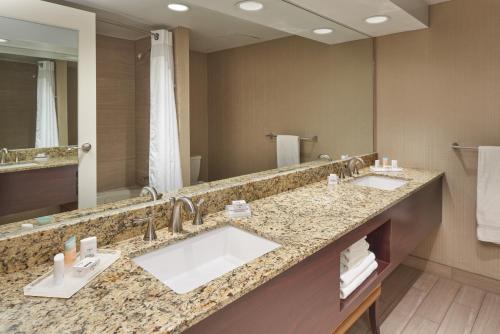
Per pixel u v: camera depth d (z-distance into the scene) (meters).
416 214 2.14
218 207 1.62
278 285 1.06
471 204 2.44
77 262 1.03
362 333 1.99
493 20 2.21
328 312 1.33
